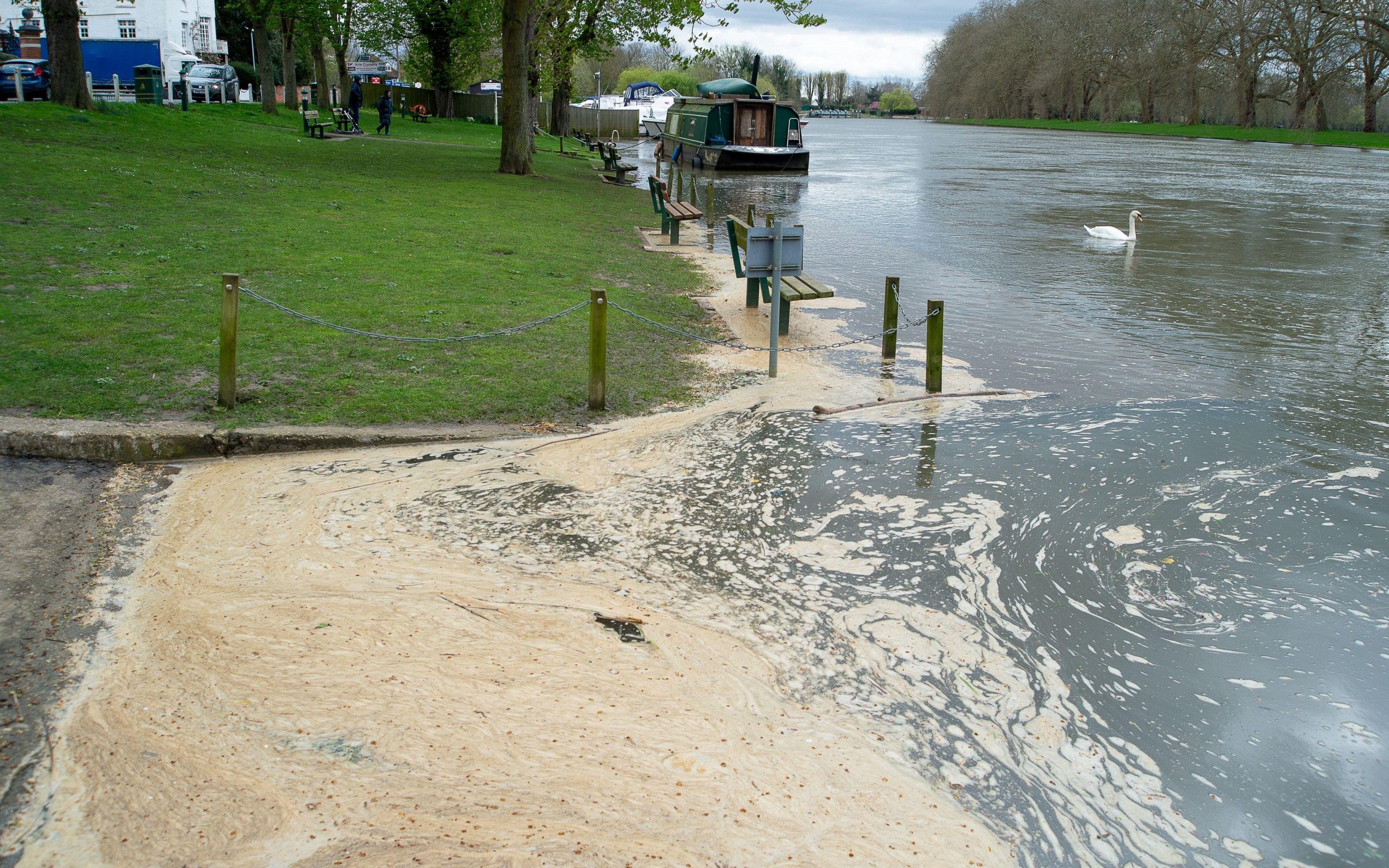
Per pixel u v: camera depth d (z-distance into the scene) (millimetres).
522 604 5285
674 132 51531
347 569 5621
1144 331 12508
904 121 197125
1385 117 81938
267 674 4555
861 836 3672
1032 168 47719
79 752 3996
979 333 12211
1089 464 7598
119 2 46375
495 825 3650
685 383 9594
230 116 32750
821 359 10727
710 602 5383
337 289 11625
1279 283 16297
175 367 8500
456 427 7938
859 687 4617
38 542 5773
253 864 3457
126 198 15789
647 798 3818
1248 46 77375
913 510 6688
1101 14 99688
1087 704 4539
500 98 59531
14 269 10938
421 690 4461
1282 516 6672
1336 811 3893
